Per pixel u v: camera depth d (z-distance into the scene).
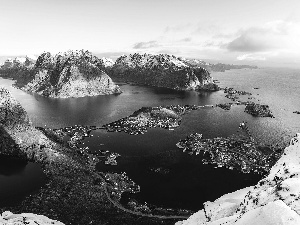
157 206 150.88
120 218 135.00
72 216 133.50
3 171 179.88
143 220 134.50
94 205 146.75
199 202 155.62
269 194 101.06
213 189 169.25
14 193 154.88
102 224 127.88
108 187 167.88
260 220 79.12
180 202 155.50
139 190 167.62
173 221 134.88
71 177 176.12
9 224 110.88
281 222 74.31
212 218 112.69
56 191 157.88
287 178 106.75
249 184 174.75
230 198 130.75
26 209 137.88
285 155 125.50
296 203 88.19
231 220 96.94
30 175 176.00
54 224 117.69
